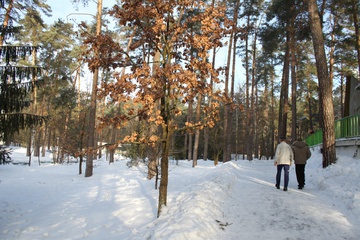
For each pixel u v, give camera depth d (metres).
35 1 19.58
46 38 31.25
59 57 33.66
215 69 6.51
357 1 18.83
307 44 26.19
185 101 6.43
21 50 9.55
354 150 11.21
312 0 11.83
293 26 20.91
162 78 5.60
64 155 32.44
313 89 37.38
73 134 24.36
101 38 6.14
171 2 6.11
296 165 9.05
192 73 5.72
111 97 5.67
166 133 6.39
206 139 30.30
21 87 9.45
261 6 28.06
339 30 22.08
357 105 17.77
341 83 34.03
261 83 41.97
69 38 33.69
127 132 17.17
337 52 25.95
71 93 29.08
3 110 9.34
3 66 9.27
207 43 6.16
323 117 11.07
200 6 6.52
